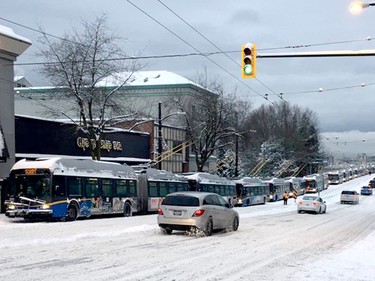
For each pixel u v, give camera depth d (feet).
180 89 212.43
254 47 53.67
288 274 34.63
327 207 180.86
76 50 119.44
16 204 83.61
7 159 104.47
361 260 41.78
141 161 170.30
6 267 34.94
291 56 53.26
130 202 109.70
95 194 96.27
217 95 195.93
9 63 106.52
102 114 122.62
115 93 134.41
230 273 34.88
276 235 66.08
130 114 136.98
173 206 61.36
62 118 176.86
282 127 329.11
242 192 180.04
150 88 216.74
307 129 359.25
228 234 65.57
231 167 260.83
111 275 32.63
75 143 134.21
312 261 41.39
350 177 469.57
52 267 35.22
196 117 196.65
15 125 113.09
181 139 205.36
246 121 247.91
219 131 198.80
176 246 50.16
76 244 49.34
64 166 87.81
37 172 84.23
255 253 46.29
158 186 124.77
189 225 60.44
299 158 338.13
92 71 120.26
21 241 50.60
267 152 312.91
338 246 54.29
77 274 32.68
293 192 250.16
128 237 57.82
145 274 33.42
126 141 162.61
